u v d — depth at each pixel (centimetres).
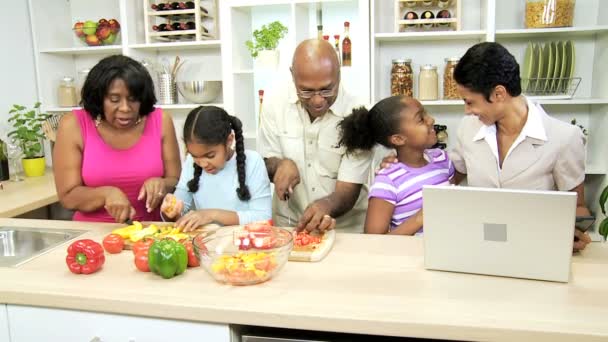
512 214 116
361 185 181
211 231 145
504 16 297
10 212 233
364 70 281
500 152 163
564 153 154
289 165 176
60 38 348
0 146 295
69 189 184
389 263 132
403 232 163
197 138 156
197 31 307
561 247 115
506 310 105
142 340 117
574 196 111
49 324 122
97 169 185
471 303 108
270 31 290
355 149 173
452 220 122
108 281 126
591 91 296
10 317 124
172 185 189
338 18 304
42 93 337
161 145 193
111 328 118
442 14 285
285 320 106
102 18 348
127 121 175
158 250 125
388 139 169
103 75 167
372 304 109
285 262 126
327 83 157
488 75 141
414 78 311
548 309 105
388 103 168
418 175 171
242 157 172
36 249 173
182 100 336
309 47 157
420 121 166
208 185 175
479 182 167
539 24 269
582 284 116
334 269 129
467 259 123
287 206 200
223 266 120
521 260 119
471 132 170
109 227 175
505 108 150
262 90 310
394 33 279
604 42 279
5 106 317
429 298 111
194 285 122
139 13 325
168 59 339
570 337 95
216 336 112
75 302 118
